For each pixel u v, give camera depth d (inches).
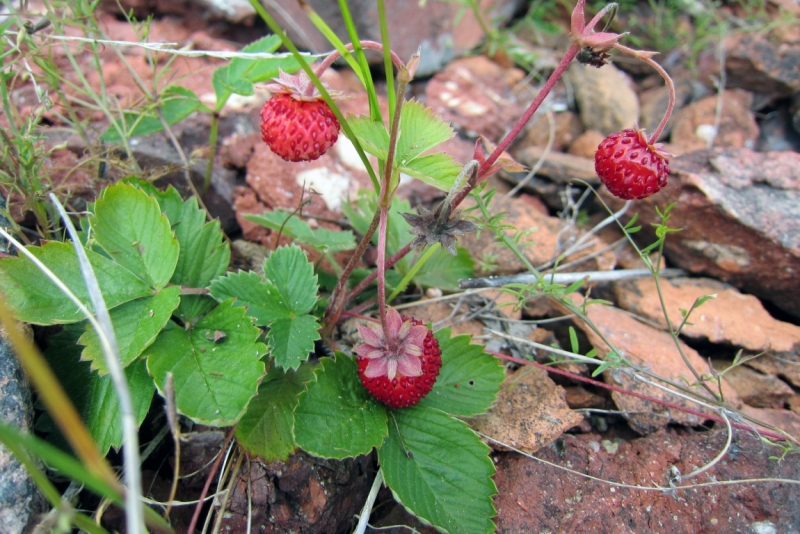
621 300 5.5
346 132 3.4
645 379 4.3
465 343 4.5
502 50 7.6
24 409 3.5
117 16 6.6
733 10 7.7
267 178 5.8
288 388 4.2
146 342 3.7
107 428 3.7
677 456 4.4
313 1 6.8
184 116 5.2
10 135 4.4
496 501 4.2
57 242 3.9
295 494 4.0
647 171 3.8
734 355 5.2
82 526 3.0
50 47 4.9
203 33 6.7
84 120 5.6
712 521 4.0
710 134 6.8
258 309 4.2
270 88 3.6
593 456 4.4
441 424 4.2
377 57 7.0
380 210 3.9
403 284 4.8
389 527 4.2
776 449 4.3
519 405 4.5
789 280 5.4
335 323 4.7
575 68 7.3
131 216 4.1
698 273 5.8
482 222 4.5
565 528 4.1
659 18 7.4
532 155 6.5
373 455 4.4
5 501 3.1
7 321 2.3
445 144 6.7
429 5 7.2
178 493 4.1
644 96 7.4
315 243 4.9
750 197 5.4
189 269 4.5
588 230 6.1
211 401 3.6
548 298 5.4
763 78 6.9
